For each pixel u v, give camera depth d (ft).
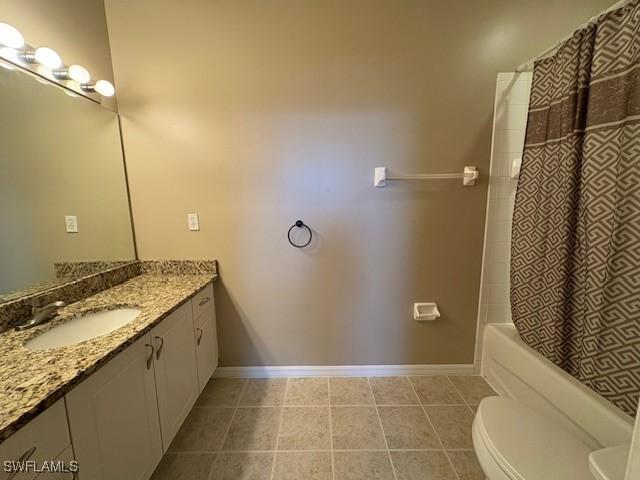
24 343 3.10
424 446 4.50
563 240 4.30
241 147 5.48
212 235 5.75
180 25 5.14
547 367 4.51
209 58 5.24
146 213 5.68
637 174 3.39
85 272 4.68
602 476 2.37
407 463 4.22
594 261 3.82
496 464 2.96
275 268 5.86
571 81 4.07
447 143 5.47
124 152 5.49
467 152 5.51
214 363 5.85
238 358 6.14
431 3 5.08
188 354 4.72
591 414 3.76
